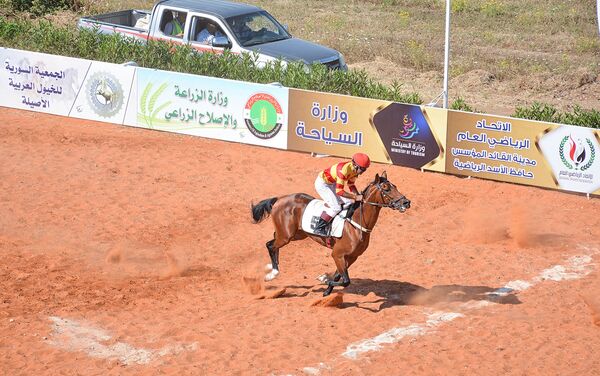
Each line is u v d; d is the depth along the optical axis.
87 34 28.59
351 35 37.06
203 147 24.59
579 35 37.44
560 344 13.87
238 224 19.41
